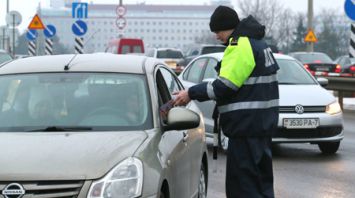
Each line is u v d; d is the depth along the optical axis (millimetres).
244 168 8102
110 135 7641
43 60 9531
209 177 13867
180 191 8367
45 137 7559
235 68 7820
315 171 14438
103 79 8820
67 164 6789
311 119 15852
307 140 15898
